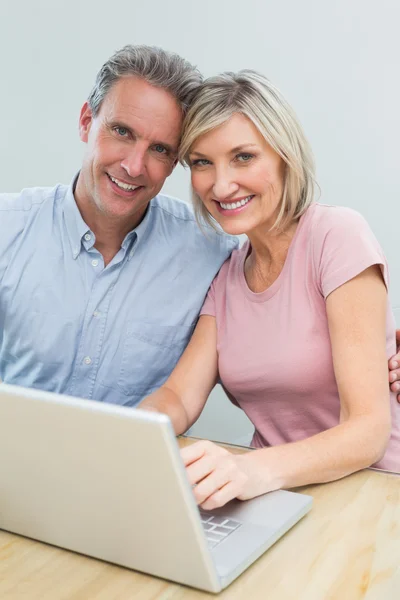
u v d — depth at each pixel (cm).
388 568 87
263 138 149
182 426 153
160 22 271
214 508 104
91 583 85
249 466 109
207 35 272
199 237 182
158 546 84
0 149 264
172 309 177
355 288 141
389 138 275
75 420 82
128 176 162
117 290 177
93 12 266
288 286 154
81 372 179
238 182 151
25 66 262
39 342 179
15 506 95
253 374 157
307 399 155
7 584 85
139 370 179
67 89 268
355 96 273
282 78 273
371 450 123
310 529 99
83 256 178
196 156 154
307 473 114
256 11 270
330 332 143
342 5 268
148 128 158
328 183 278
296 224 159
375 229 281
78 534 91
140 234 177
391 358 154
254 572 87
